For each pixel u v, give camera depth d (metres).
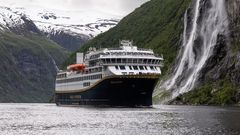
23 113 174.88
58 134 91.88
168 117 130.25
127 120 121.69
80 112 160.75
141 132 93.12
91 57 192.50
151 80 178.62
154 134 89.19
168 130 95.50
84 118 131.38
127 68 178.25
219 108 188.25
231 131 90.06
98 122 117.56
